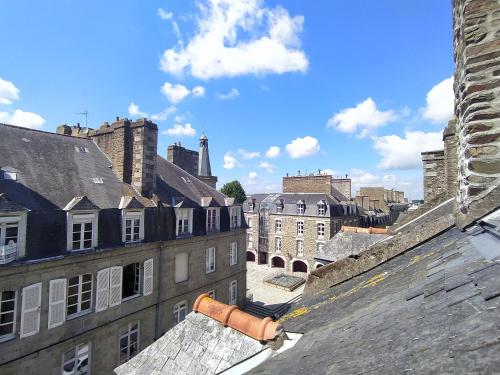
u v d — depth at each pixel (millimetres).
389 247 4652
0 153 12250
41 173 12859
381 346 1669
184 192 18859
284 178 43469
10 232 10086
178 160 27500
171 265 16031
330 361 1801
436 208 7016
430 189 8961
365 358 1596
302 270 39219
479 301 1601
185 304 16984
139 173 15453
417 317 1824
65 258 11211
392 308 2270
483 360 1107
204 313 4574
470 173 3264
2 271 9656
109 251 12727
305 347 2459
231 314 4199
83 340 11867
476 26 3238
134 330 14211
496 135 3092
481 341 1232
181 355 4094
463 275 2084
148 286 14656
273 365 2473
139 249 14219
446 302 1812
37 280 10586
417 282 2580
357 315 2602
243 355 3545
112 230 13117
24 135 14094
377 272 4184
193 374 3697
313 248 37312
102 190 14289
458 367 1133
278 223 40906
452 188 7039
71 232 11562
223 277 19922
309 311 3824
